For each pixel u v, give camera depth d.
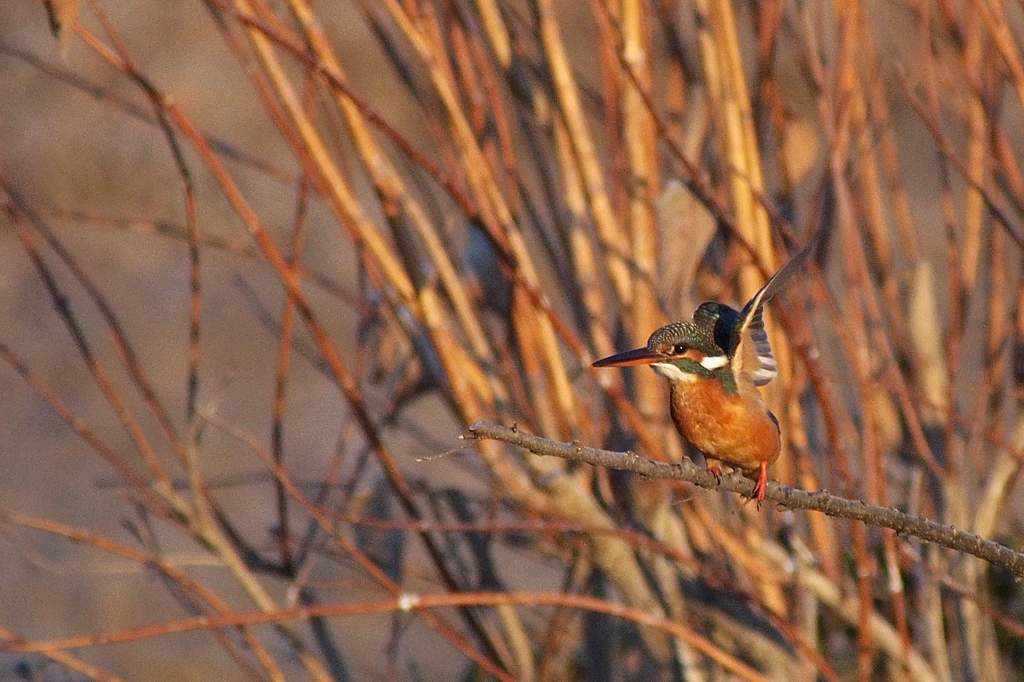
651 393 9.67
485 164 9.06
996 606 11.51
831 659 10.91
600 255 10.54
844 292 9.53
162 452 22.20
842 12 9.38
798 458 9.61
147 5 31.03
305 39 9.04
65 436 22.77
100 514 20.59
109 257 27.69
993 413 10.68
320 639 10.89
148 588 19.23
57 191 28.31
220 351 24.97
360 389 10.73
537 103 9.91
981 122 10.14
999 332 10.29
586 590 10.95
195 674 17.80
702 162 10.28
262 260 10.78
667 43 10.38
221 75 30.77
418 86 10.06
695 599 10.21
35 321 26.12
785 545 10.11
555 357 9.41
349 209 9.16
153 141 28.56
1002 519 11.49
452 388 9.23
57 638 18.34
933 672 10.23
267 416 23.22
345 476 13.69
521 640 10.94
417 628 17.97
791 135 10.34
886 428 10.90
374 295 10.99
